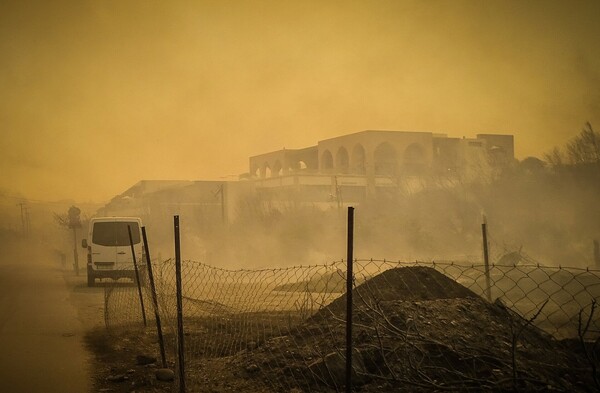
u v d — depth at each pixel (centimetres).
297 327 866
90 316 1527
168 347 1063
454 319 734
